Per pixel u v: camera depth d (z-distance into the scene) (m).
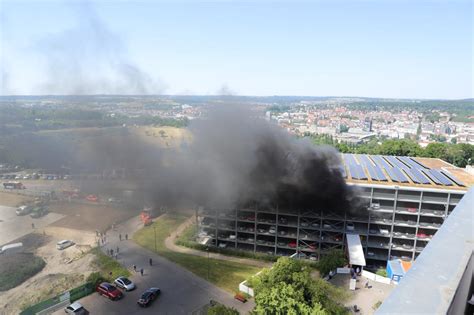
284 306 31.08
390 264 49.94
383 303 7.07
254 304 41.47
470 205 12.80
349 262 49.22
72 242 62.91
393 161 76.62
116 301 42.22
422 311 6.68
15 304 45.09
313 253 57.41
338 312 35.28
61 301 41.16
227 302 42.03
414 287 7.56
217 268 51.53
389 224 56.19
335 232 57.34
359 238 54.50
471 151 103.56
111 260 53.78
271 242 59.16
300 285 35.66
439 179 59.28
